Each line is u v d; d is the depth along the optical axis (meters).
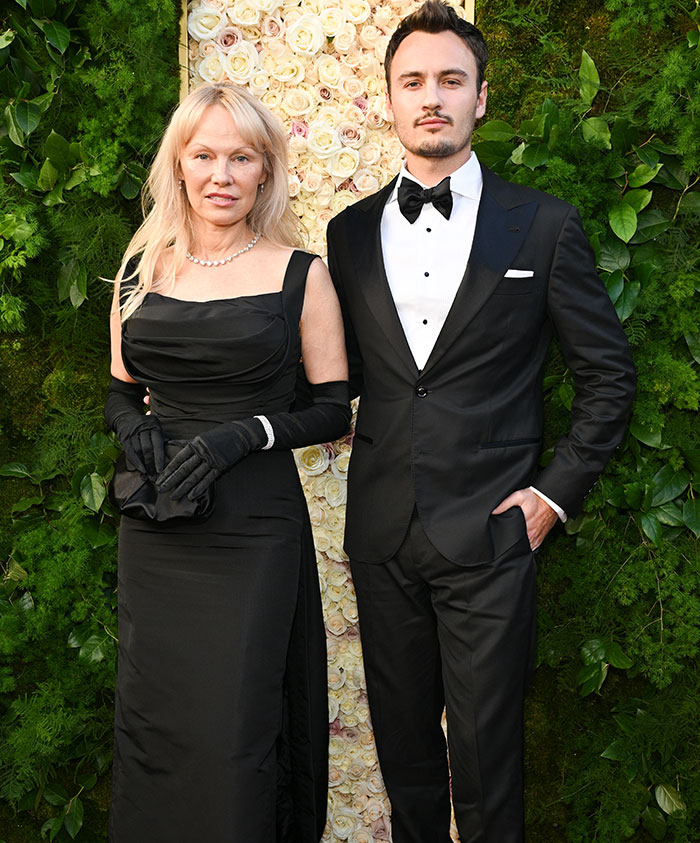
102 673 2.19
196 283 1.83
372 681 1.98
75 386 2.26
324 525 2.38
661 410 2.13
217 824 1.62
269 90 2.31
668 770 2.14
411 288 1.84
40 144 2.16
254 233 1.93
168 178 1.85
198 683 1.68
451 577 1.80
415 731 1.98
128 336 1.81
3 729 2.20
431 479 1.81
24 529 2.23
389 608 1.91
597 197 2.08
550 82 2.15
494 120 2.16
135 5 2.10
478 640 1.78
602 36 2.15
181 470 1.66
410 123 1.80
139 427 1.76
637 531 2.16
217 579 1.72
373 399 1.89
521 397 1.84
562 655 2.18
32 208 2.12
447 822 2.05
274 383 1.79
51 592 2.16
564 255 1.80
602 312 1.81
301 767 1.86
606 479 2.13
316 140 2.27
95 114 2.15
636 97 2.11
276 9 2.29
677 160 2.10
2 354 2.25
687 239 2.11
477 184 1.90
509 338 1.80
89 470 2.19
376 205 1.96
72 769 2.27
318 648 1.88
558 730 2.25
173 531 1.75
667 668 2.07
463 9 2.21
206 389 1.77
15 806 2.21
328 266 2.03
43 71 2.13
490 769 1.78
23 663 2.25
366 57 2.30
